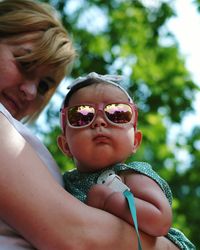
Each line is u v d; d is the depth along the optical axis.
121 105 2.47
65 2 9.62
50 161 2.41
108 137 2.42
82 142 2.44
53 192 2.02
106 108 2.46
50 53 3.19
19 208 1.96
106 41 10.41
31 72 3.21
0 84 3.14
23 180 1.99
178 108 11.07
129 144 2.47
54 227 1.97
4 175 1.98
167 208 2.16
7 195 1.96
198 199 12.96
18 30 3.16
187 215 12.76
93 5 10.20
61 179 2.44
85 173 2.49
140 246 2.02
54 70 3.29
